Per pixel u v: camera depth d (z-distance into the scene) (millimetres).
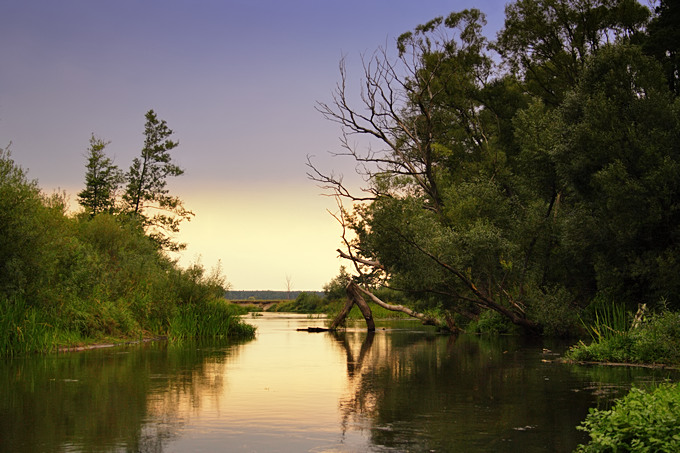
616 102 21734
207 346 20734
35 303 17625
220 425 7629
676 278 18812
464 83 39844
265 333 30438
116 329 22219
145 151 49500
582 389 10695
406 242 25906
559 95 39656
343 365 14852
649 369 13719
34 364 13922
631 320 17984
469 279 26984
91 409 8586
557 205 27812
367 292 34750
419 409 8805
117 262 26375
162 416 8164
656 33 29656
